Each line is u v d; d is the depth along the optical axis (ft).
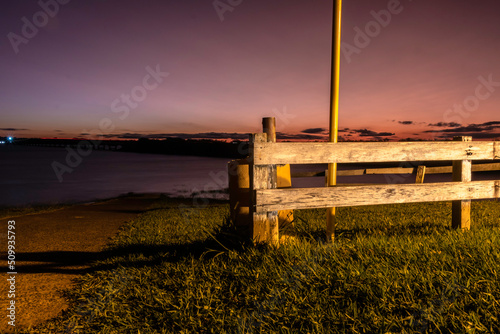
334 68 12.79
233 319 8.28
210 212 27.94
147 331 8.17
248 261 11.04
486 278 8.83
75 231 22.26
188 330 8.07
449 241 11.81
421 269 9.73
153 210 32.63
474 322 7.17
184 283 10.34
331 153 12.16
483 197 13.94
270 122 14.01
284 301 8.75
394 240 12.35
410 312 7.80
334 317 7.86
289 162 11.89
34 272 13.30
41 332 8.44
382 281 8.97
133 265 13.15
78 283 11.87
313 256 10.85
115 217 28.86
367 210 24.84
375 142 12.51
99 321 8.87
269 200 11.76
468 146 13.58
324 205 12.18
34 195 66.64
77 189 79.20
